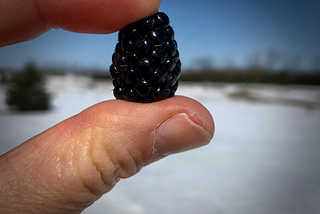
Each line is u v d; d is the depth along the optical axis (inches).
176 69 2.3
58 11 2.7
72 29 2.9
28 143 2.3
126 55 2.2
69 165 2.2
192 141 2.3
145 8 2.1
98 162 2.2
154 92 2.2
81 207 2.4
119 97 2.4
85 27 2.8
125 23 2.4
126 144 2.2
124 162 2.3
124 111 2.2
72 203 2.3
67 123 2.4
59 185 2.2
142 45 2.1
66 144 2.3
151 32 2.1
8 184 2.1
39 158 2.2
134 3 2.1
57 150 2.3
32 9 2.7
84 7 2.5
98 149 2.2
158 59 2.1
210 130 2.3
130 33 2.1
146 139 2.3
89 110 2.4
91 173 2.2
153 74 2.1
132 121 2.2
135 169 2.5
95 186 2.3
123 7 2.2
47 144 2.3
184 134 2.3
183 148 2.4
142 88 2.1
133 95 2.3
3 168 2.2
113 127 2.2
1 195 2.1
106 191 2.5
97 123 2.3
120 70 2.3
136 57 2.1
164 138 2.3
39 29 2.9
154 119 2.2
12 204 2.1
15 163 2.2
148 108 2.2
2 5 2.6
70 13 2.7
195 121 2.2
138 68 2.1
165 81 2.2
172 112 2.2
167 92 2.2
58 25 2.9
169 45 2.2
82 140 2.3
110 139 2.2
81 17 2.7
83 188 2.3
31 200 2.1
